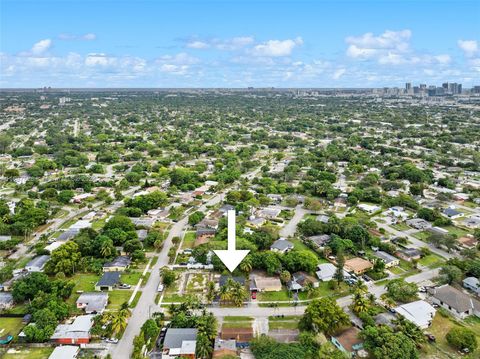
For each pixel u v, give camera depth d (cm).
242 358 11550
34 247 18925
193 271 16900
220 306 14250
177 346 11725
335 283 15675
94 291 15162
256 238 19062
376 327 12288
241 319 13488
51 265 16300
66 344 12131
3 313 13575
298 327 12875
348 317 12625
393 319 12950
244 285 15600
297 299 14788
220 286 15162
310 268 16400
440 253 18925
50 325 12412
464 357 11700
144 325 12325
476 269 16262
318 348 11481
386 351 11050
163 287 15438
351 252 18712
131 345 12119
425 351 11962
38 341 12112
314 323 12488
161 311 13888
